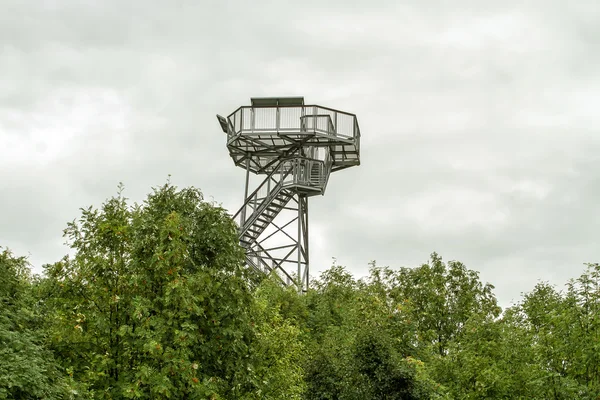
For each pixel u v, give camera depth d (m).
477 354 35.28
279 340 34.16
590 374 30.06
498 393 32.75
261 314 34.94
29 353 20.39
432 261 46.00
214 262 26.22
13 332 20.67
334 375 31.66
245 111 46.94
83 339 24.30
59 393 20.30
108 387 22.72
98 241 25.38
